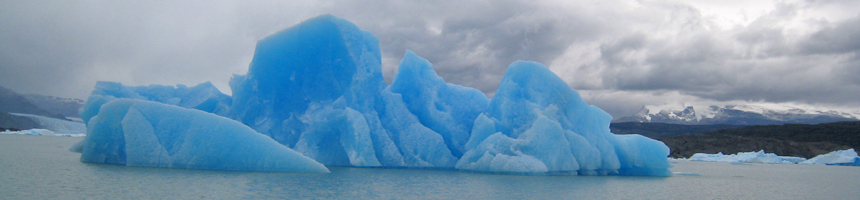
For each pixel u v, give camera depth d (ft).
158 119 60.49
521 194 44.29
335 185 47.34
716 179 75.87
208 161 58.03
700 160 210.38
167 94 89.71
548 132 66.95
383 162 74.54
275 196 38.32
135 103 61.77
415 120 79.61
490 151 68.80
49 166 57.11
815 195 55.11
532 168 64.34
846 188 64.49
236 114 83.87
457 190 46.32
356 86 78.23
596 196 44.91
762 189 60.54
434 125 81.25
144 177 47.73
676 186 59.21
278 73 82.07
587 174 70.38
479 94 88.89
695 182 67.26
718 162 189.16
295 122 80.59
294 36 81.15
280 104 82.74
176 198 35.58
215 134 58.70
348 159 77.56
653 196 47.26
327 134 77.97
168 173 52.01
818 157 183.32
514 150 67.05
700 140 264.52
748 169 120.37
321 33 80.89
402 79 86.79
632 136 78.59
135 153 58.95
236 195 38.01
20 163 60.29
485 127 72.95
